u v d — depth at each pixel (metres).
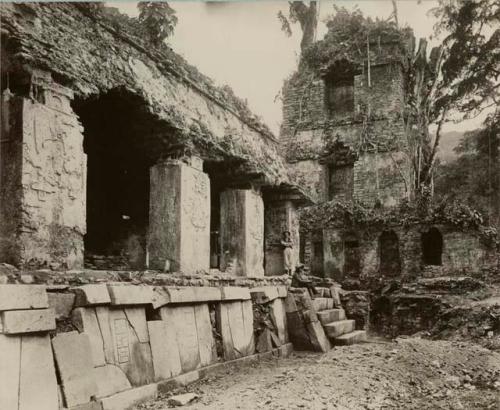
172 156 10.39
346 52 27.11
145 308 7.60
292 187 15.29
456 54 25.09
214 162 11.88
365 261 23.20
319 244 24.92
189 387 7.97
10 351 5.18
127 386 6.79
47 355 5.55
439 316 16.55
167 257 9.92
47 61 7.17
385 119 26.27
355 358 9.54
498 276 20.20
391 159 25.80
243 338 10.23
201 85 11.28
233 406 6.61
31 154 6.86
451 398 7.62
